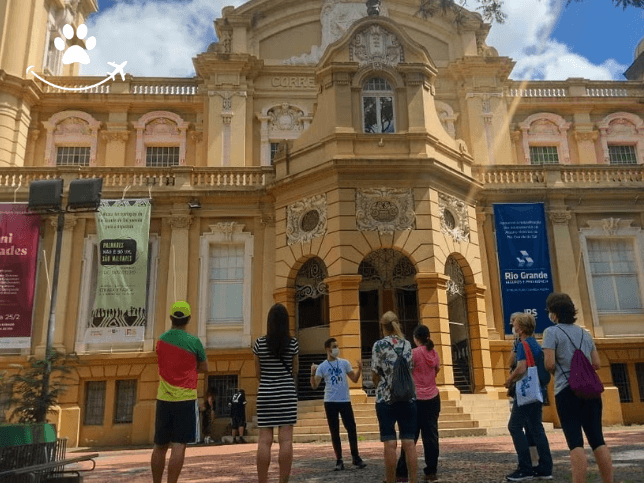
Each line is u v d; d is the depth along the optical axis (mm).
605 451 5148
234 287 20047
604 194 20922
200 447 15648
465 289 19031
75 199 14383
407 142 18516
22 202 19734
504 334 19391
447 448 11625
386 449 6297
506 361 19141
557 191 20766
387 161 17891
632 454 9148
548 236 20594
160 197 20312
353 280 16984
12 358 18422
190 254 20047
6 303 18812
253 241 20281
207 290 19750
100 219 19688
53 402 13914
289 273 18625
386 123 19141
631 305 20328
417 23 27812
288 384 6137
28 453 7082
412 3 27844
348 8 27375
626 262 20766
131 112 26641
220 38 27125
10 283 18953
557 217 20703
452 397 16156
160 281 19719
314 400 16984
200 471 9523
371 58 19578
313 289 18688
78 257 19719
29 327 18703
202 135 26188
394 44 19812
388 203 18031
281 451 5969
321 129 19234
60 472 7793
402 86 19359
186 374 6277
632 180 21391
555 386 5535
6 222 19438
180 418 6141
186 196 20328
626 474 6926
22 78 24953
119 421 18688
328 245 17719
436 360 7629
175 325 6551
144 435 18125
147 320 19266
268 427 6023
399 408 6406
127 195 20281
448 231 18531
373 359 6590
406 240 17609
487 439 13625
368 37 19797
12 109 24594
